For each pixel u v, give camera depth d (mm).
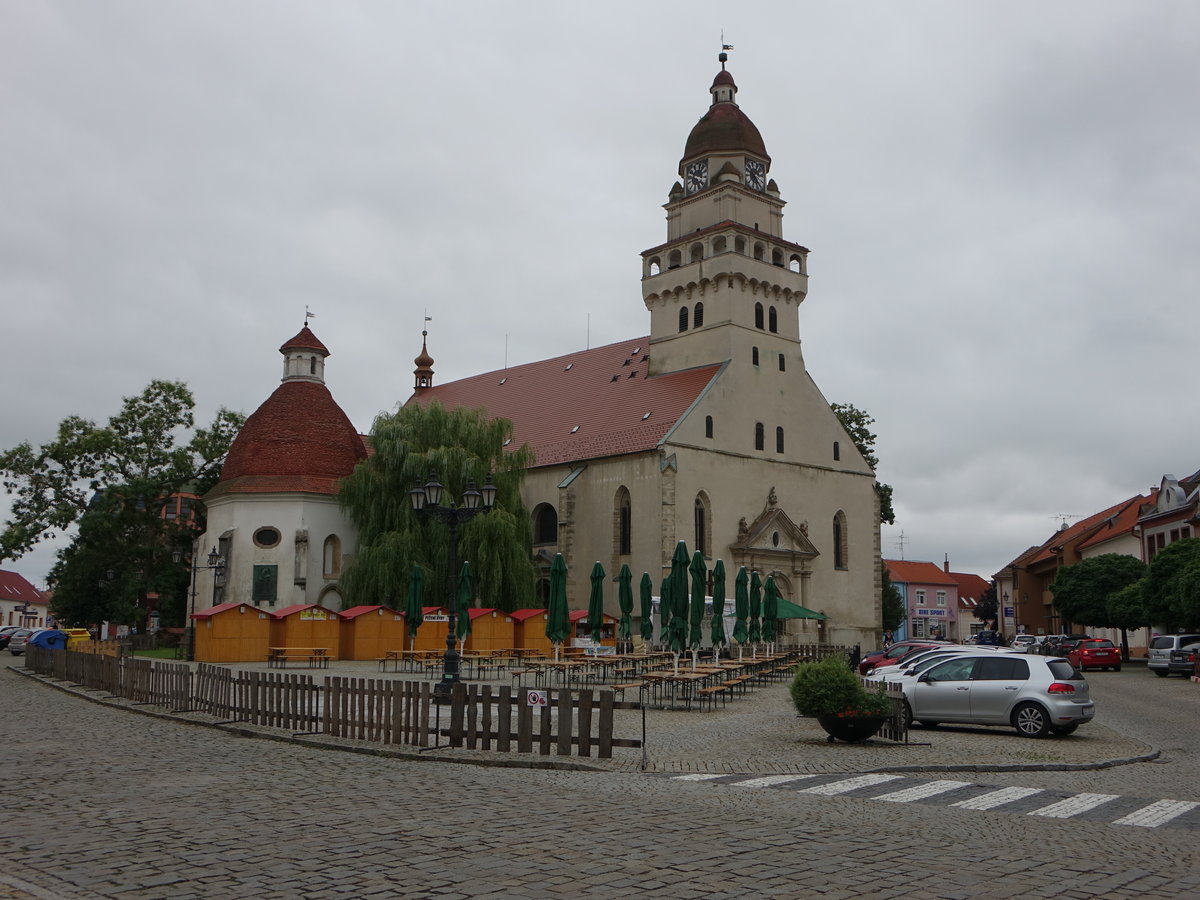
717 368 67125
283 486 64375
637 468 64188
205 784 15500
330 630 53344
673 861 10445
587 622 39406
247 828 12023
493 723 24828
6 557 72188
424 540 58750
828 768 17844
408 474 59812
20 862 10375
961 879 9938
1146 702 35281
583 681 38781
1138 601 63938
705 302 69375
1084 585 75875
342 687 21406
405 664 50688
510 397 84500
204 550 67438
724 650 48906
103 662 33594
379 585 57156
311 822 12406
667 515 61375
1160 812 14070
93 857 10570
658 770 17438
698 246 70625
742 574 42969
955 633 140375
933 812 13758
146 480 72875
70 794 14516
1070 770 18250
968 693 24297
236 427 78938
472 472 59281
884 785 16141
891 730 21969
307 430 67188
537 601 62562
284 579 63531
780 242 71125
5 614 154750
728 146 72062
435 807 13500
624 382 73750
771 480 68000
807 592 68312
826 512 71375
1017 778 17234
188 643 55219
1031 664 24000
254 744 21078
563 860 10445
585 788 15406
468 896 9148
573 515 67688
